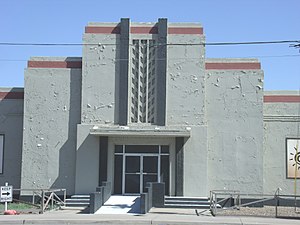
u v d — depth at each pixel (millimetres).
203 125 29062
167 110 29188
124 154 29875
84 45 29656
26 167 29609
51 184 29500
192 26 29688
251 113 29453
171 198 27984
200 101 29219
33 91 29984
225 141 29375
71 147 29688
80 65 30062
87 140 29203
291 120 30828
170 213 24578
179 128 28984
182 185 28766
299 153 30578
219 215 23656
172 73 29422
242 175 29188
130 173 29766
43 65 30125
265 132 30859
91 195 24688
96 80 29484
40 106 29906
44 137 29781
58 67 30078
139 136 29047
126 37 29578
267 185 30438
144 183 29656
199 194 28656
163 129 28734
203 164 28844
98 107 29344
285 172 30531
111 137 29562
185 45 29516
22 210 25125
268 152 30719
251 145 29297
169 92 29328
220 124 29484
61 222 21000
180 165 28906
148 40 29703
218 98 29625
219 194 26641
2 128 31672
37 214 23625
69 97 29922
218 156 29312
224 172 29188
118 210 25453
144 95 29422
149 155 29766
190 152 28969
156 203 27422
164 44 29359
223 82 29688
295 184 30406
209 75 29766
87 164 29125
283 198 30312
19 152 31438
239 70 29719
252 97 29531
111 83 29438
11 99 31891
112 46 29641
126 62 29422
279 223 20812
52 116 29844
